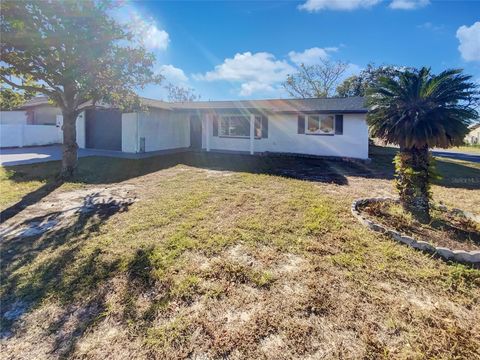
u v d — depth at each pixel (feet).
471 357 7.10
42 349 7.44
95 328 8.14
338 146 43.83
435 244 12.89
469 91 15.10
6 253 12.57
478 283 10.28
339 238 13.78
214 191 22.82
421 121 15.43
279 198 20.86
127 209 18.49
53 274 10.87
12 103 29.99
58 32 23.06
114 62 26.09
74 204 19.76
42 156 41.78
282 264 11.48
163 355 7.23
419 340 7.62
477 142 114.11
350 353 7.22
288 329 8.03
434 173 16.39
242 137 51.06
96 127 51.80
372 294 9.53
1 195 21.81
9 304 9.18
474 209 19.66
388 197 21.24
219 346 7.48
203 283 10.22
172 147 53.88
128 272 10.93
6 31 21.66
